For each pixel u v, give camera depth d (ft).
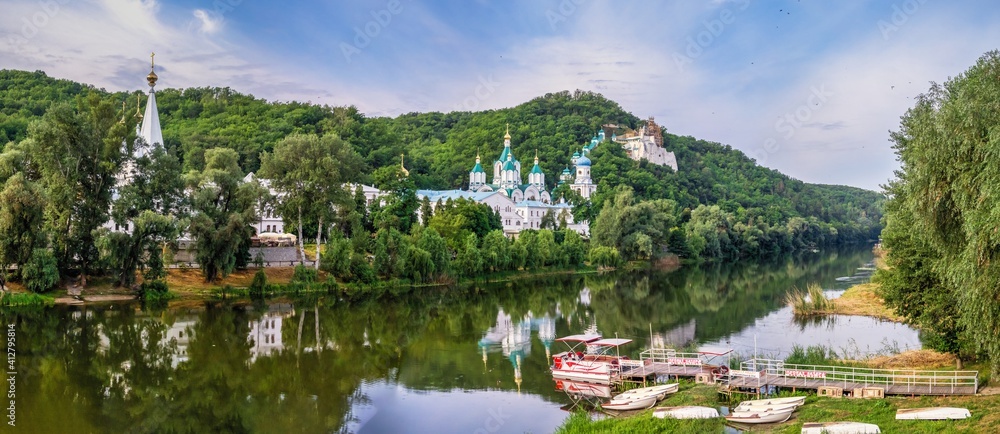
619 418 153.69
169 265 353.51
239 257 365.20
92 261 316.19
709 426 137.49
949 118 122.62
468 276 450.71
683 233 652.48
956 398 140.46
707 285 439.63
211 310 305.53
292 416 164.66
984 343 121.70
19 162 318.65
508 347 239.30
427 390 185.98
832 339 239.50
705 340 242.17
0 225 284.20
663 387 166.30
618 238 591.78
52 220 306.76
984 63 124.16
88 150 310.24
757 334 252.42
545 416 163.12
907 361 185.26
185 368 206.08
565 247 545.85
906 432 123.54
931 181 126.21
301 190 389.39
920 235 139.44
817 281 456.04
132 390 183.32
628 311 321.52
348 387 188.85
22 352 219.41
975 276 113.50
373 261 412.77
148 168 327.67
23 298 290.76
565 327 277.23
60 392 179.42
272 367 209.26
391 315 309.01
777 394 158.10
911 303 176.24
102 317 276.82
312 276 377.71
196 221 335.47
